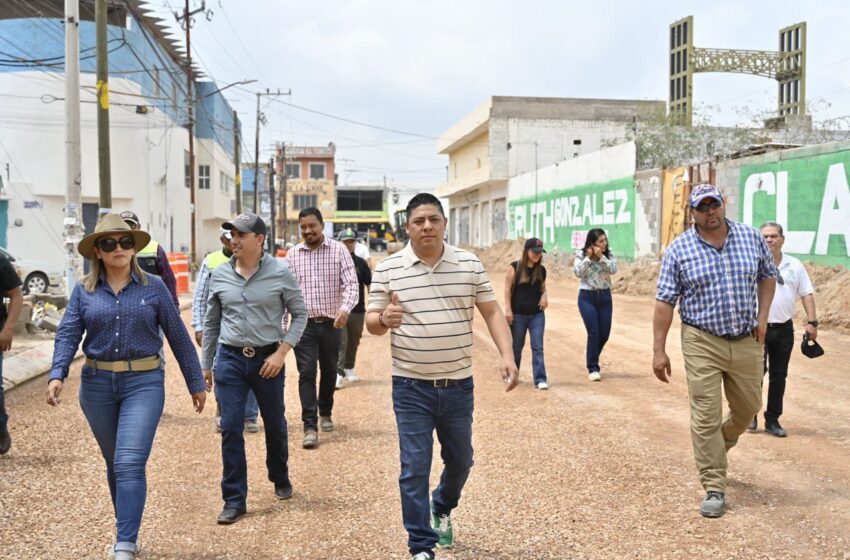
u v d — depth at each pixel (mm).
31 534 5027
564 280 32031
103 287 4691
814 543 4727
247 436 7762
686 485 5914
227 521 5250
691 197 5449
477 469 6398
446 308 4332
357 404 9102
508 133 46969
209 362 5820
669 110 47312
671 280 5555
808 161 17703
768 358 7348
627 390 9641
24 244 31688
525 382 10336
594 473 6234
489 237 51094
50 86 31703
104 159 15609
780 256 7230
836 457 6582
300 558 4664
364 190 94250
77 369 11727
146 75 36375
